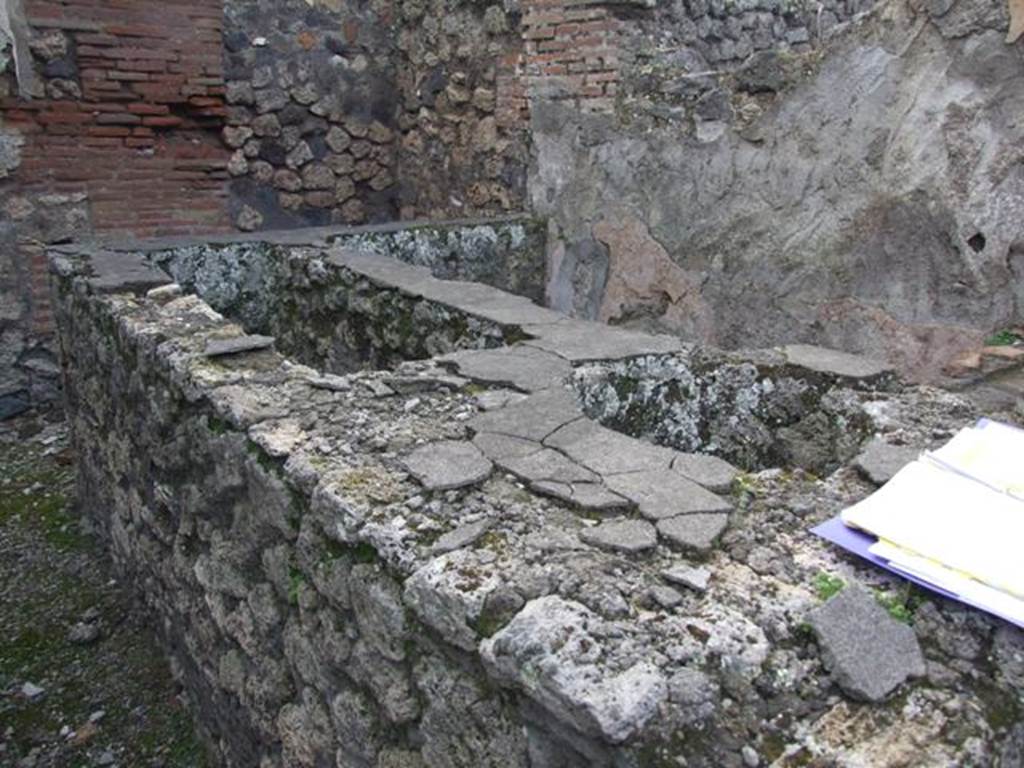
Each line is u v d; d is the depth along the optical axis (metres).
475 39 4.84
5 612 3.07
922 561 1.33
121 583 3.21
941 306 3.17
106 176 4.66
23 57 4.26
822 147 3.41
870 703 1.13
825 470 2.12
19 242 4.46
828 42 3.36
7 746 2.48
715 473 1.66
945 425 1.93
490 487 1.62
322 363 3.65
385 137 5.65
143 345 2.55
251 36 5.00
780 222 3.58
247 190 5.18
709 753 1.07
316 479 1.66
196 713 2.53
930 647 1.22
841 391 2.15
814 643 1.21
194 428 2.24
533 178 4.55
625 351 2.35
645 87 4.00
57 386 4.69
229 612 2.15
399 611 1.44
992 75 2.92
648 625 1.22
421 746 1.45
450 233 4.27
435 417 1.96
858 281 3.38
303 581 1.75
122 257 3.56
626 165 4.09
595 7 4.03
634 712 1.07
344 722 1.65
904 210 3.20
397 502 1.56
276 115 5.19
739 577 1.34
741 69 3.63
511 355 2.33
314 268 3.62
